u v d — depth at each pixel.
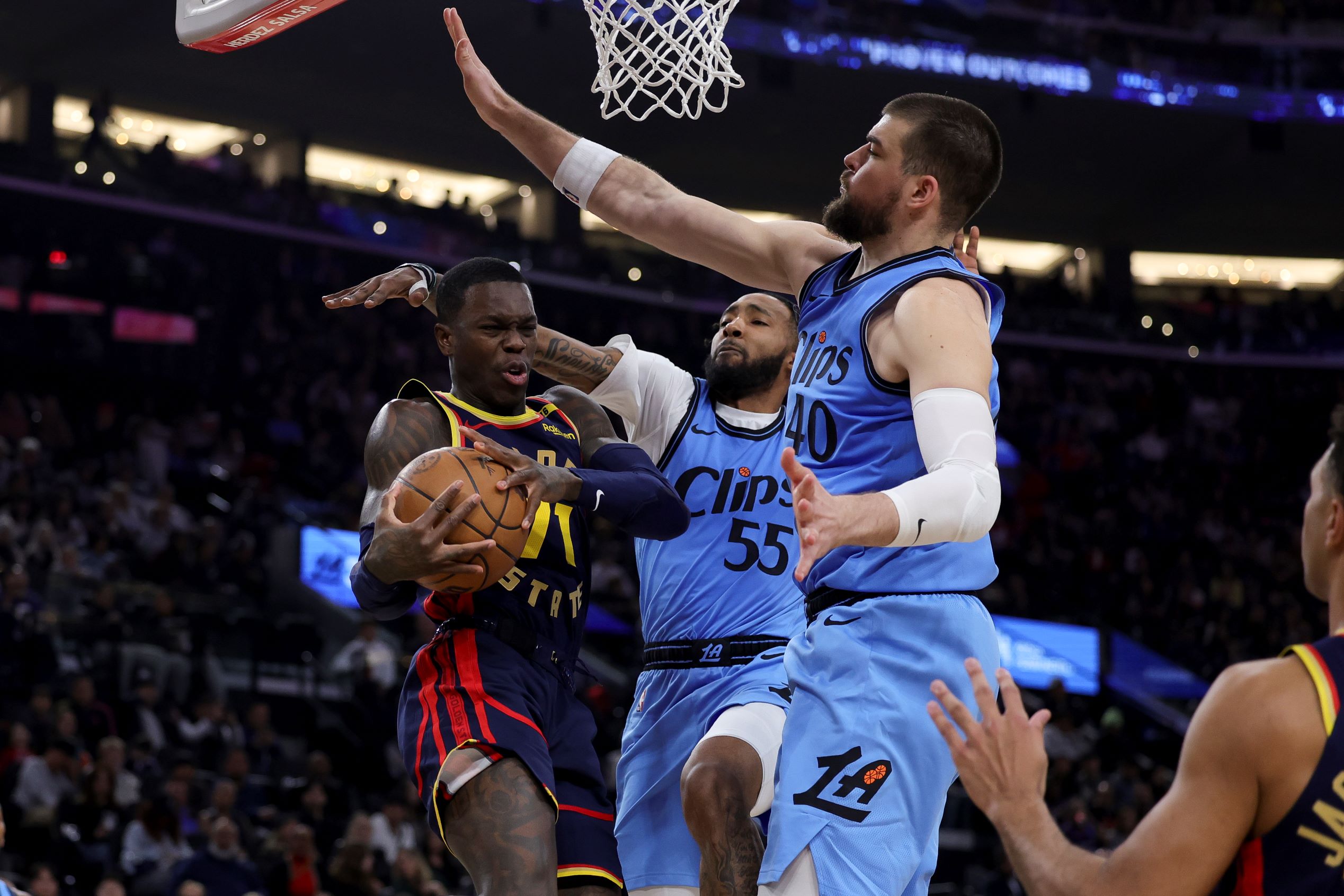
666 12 3.58
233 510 14.89
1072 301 25.02
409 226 21.58
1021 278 26.30
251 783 10.52
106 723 10.34
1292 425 23.92
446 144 24.47
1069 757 14.59
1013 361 23.97
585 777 3.03
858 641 2.84
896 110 2.97
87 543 13.33
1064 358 24.38
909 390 2.82
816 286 3.10
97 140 19.67
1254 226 26.56
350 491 17.09
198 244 20.11
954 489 2.47
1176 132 24.02
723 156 24.69
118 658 11.29
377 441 2.99
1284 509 22.97
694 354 23.19
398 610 2.88
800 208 26.20
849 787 2.75
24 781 9.30
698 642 3.71
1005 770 1.98
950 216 2.96
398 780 11.82
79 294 18.50
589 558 3.15
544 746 2.88
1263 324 25.47
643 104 22.84
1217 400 24.36
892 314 2.83
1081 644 16.98
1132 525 21.84
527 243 22.36
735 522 3.78
